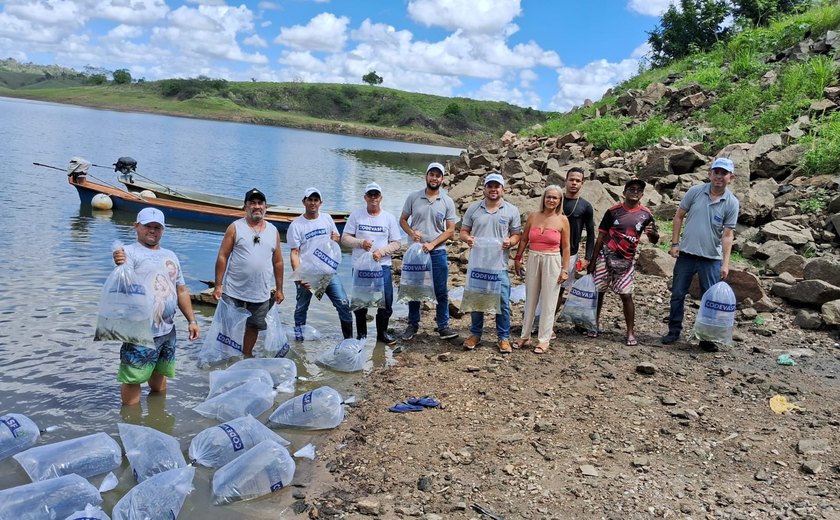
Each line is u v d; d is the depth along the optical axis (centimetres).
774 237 1006
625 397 603
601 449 509
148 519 411
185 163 3097
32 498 411
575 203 771
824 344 733
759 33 2230
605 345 745
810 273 841
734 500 439
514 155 2011
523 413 575
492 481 468
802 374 654
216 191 2250
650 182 1431
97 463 483
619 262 736
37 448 482
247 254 693
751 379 632
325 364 712
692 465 486
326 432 559
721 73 2080
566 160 1919
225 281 708
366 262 759
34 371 654
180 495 431
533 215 732
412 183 2888
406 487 464
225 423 525
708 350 723
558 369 677
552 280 716
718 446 511
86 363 684
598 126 2041
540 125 2958
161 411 588
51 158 2711
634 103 2153
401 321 901
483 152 2295
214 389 613
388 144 7512
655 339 766
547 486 459
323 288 764
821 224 1028
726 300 702
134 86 12375
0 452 495
